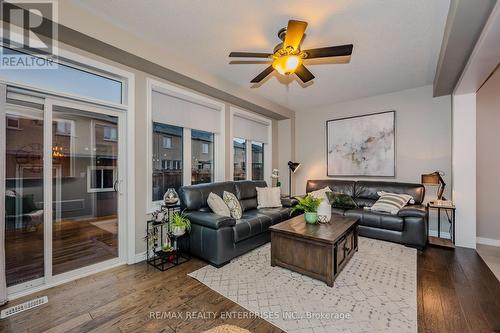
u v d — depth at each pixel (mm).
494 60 2322
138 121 2852
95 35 2180
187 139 3613
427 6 2016
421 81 3730
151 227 2926
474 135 3287
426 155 3957
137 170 2830
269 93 4336
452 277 2371
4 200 1905
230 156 4289
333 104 5020
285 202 4184
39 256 2209
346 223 2809
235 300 1985
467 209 3311
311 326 1660
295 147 5609
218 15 2186
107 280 2328
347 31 2389
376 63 3100
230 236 2734
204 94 3770
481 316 1761
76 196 2461
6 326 1657
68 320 1723
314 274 2324
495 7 1676
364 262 2727
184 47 2760
